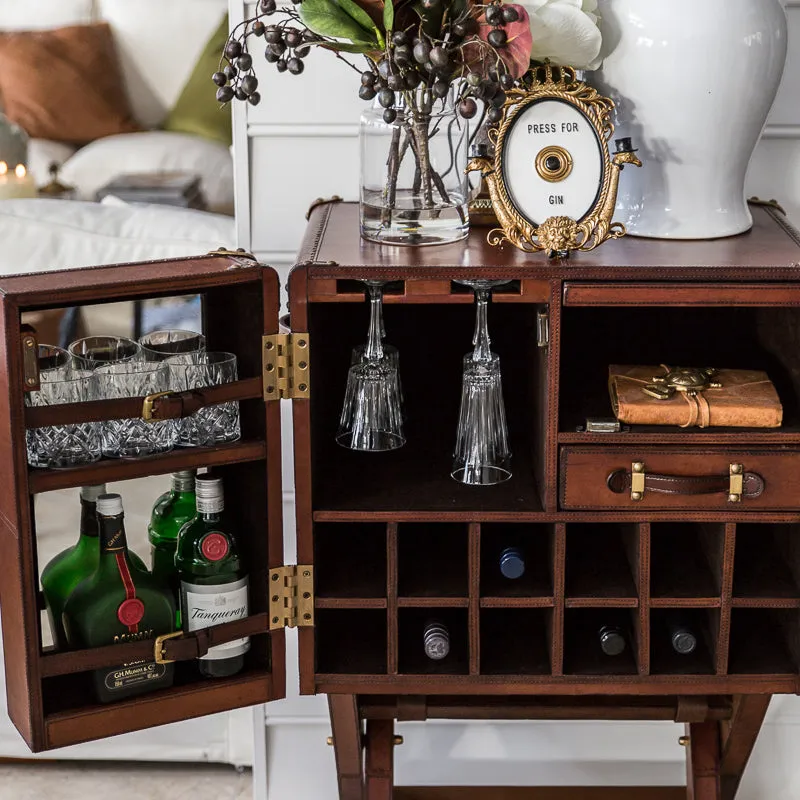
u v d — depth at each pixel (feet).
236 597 4.44
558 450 4.31
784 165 5.51
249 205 5.64
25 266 6.15
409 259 4.21
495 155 4.25
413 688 4.61
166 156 8.75
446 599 4.49
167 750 6.81
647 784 6.50
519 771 6.49
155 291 3.97
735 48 4.34
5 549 4.12
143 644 4.26
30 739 4.18
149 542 4.66
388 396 4.72
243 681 4.51
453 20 4.17
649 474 4.27
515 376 5.35
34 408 3.87
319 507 4.42
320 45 4.29
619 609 5.00
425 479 4.68
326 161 5.58
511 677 4.58
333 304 5.26
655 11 4.40
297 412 4.29
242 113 5.50
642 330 5.30
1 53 9.14
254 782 6.51
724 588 4.45
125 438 4.14
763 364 4.91
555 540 4.41
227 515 4.79
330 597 4.50
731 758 5.44
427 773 6.52
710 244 4.54
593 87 4.61
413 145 4.38
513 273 4.09
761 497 4.31
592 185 4.25
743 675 4.56
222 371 4.29
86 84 9.11
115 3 9.25
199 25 9.14
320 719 6.39
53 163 8.90
